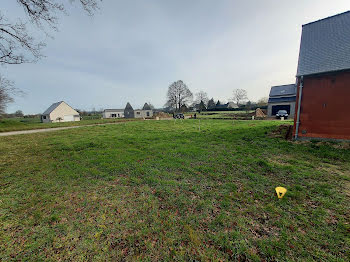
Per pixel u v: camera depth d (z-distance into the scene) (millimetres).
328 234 2246
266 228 2385
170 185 3717
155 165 4973
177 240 2186
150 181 3941
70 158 5992
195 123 18891
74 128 16969
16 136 12680
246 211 2770
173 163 5105
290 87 26125
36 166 5250
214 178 4062
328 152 5875
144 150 6758
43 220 2641
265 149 6562
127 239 2215
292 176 4105
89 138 10086
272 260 1892
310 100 7566
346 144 6539
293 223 2473
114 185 3816
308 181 3842
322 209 2803
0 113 29500
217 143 7746
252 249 2037
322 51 7719
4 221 2633
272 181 3863
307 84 7605
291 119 20359
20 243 2188
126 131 12992
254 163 5023
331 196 3191
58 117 43938
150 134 11000
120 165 5027
